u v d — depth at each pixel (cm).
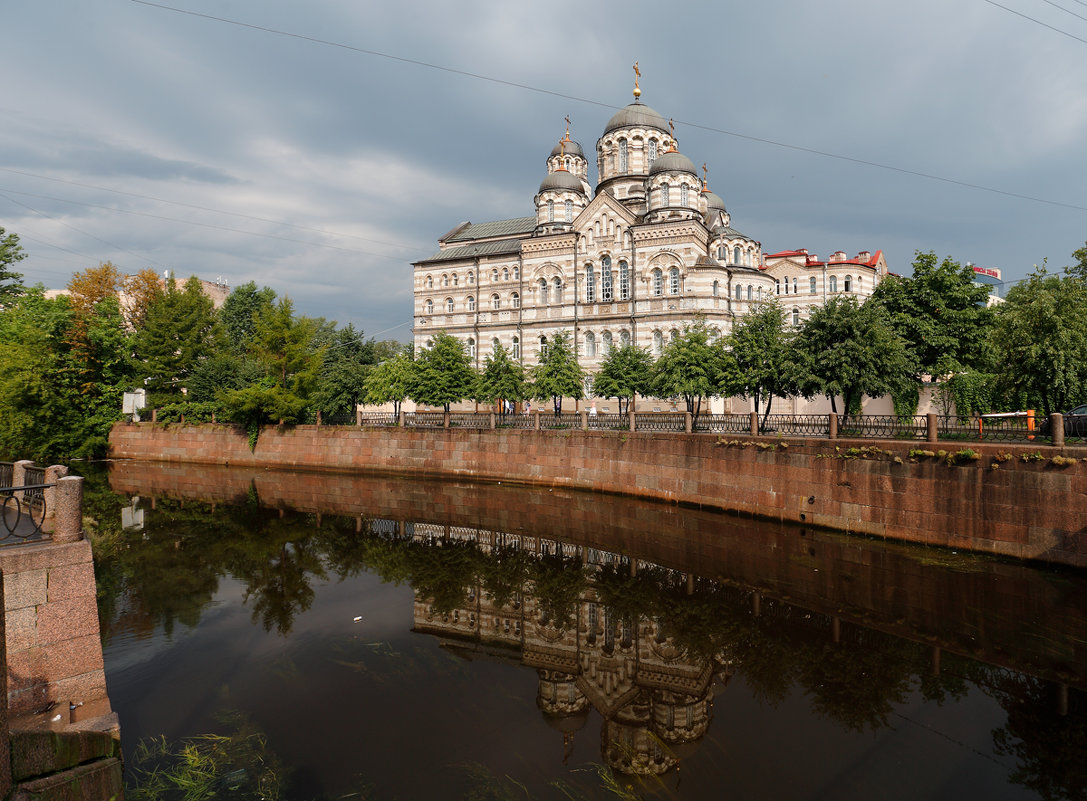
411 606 1471
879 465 1841
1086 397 2319
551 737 869
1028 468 1516
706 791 720
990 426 2000
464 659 1165
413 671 1105
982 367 2788
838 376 2306
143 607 1452
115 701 977
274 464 3819
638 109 5241
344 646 1220
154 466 3919
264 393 3756
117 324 4359
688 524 2173
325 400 4056
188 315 4678
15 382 3644
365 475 3488
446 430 3375
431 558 1891
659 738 860
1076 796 698
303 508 2642
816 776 752
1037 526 1494
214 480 3388
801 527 2023
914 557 1636
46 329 4006
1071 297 2236
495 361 3619
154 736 869
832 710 932
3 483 1180
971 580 1449
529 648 1225
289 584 1642
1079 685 987
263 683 1048
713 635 1262
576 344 4778
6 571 826
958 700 952
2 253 4519
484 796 715
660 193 4656
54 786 666
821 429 2153
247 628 1318
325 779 758
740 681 1050
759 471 2183
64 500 898
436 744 848
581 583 1633
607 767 786
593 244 4791
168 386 4516
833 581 1534
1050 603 1296
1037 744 819
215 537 2148
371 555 1927
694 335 3073
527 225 6031
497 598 1530
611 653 1195
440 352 3619
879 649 1152
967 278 2912
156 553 1944
